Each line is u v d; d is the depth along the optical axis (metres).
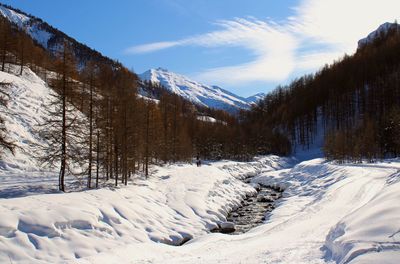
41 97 47.47
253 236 18.94
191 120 88.38
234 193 37.97
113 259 14.32
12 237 13.91
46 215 15.80
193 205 27.59
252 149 94.44
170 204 26.83
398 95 89.88
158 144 41.31
